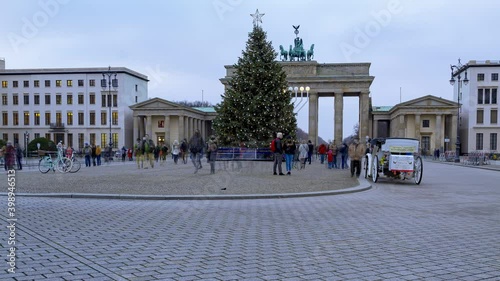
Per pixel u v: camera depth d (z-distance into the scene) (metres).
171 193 13.82
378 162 19.42
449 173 27.83
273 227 8.88
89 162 33.25
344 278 5.52
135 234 8.09
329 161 29.91
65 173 23.53
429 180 21.55
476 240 7.76
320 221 9.59
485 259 6.48
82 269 5.79
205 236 7.97
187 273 5.68
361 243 7.47
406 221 9.62
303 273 5.73
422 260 6.41
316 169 28.78
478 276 5.64
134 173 23.12
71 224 8.98
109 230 8.41
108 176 20.70
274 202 12.69
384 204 12.39
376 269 5.93
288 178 20.36
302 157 28.91
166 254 6.64
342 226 9.01
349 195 14.54
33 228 8.50
